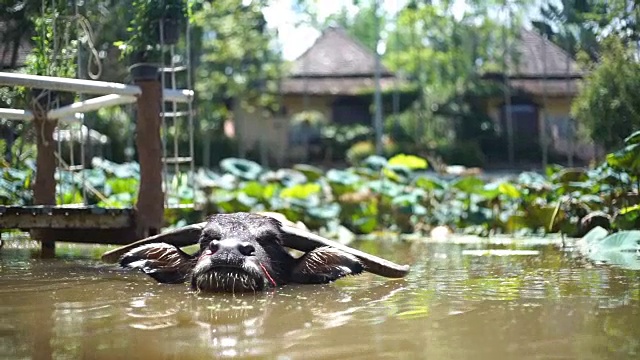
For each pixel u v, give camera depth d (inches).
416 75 1342.3
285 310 152.5
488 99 1221.7
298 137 1352.1
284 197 510.9
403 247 344.5
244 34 1213.1
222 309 154.5
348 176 531.5
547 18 521.7
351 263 195.6
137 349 116.0
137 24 303.3
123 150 749.9
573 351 109.3
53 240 292.4
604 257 257.9
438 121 1264.8
